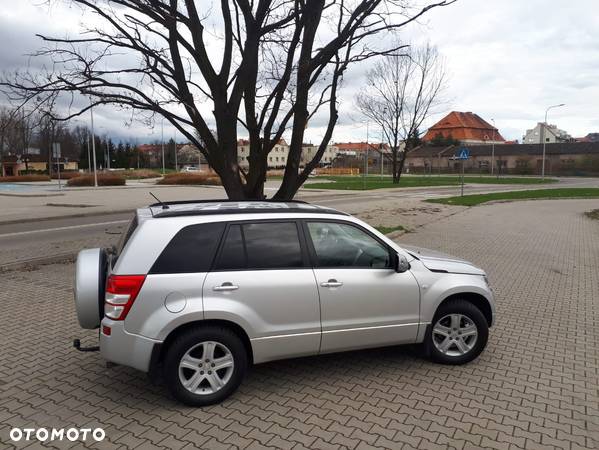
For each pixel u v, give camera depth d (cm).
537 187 4225
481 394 429
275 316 414
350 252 453
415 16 830
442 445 350
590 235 1430
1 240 1309
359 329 445
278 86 870
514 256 1083
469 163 9012
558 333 594
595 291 796
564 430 373
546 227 1580
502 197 2791
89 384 445
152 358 385
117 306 382
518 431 370
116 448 344
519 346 548
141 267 389
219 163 855
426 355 493
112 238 1322
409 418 387
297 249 432
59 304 689
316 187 3909
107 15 760
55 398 418
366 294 445
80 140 10094
